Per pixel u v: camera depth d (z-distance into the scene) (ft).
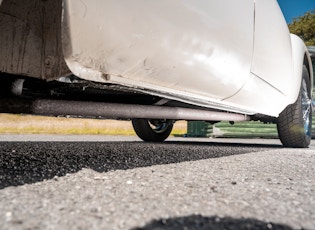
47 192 3.20
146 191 3.35
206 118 7.83
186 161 6.12
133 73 3.96
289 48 7.79
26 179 3.84
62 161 5.52
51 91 5.29
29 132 28.27
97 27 3.34
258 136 28.99
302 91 10.43
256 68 6.04
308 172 5.15
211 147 10.41
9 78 4.19
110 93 6.06
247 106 6.66
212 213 2.60
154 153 7.52
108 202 2.86
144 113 5.99
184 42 4.32
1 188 3.32
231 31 5.18
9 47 3.71
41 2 3.62
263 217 2.52
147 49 3.89
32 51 3.69
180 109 6.95
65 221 2.30
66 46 3.19
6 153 6.56
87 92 5.83
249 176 4.55
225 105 6.16
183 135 34.24
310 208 2.84
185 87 4.84
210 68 4.93
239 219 2.45
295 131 10.23
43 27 3.65
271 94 7.09
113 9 3.44
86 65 3.46
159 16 3.94
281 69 7.22
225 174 4.65
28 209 2.57
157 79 4.33
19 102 4.24
